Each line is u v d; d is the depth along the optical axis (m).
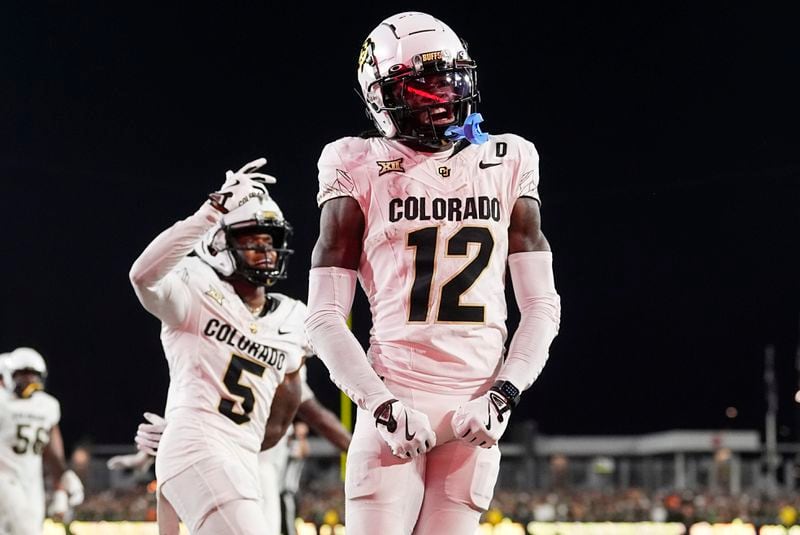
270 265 7.96
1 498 12.91
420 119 5.47
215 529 7.37
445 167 5.47
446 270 5.38
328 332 5.37
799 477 40.56
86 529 23.23
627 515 26.45
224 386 7.81
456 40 5.56
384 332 5.45
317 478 37.75
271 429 8.37
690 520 24.38
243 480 7.58
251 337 7.96
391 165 5.46
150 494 26.16
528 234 5.56
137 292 7.35
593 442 47.50
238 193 7.21
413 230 5.40
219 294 7.90
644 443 44.31
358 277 5.66
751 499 27.92
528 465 42.25
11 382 13.23
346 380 5.27
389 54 5.47
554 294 5.56
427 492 5.51
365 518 5.37
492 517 25.06
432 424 5.33
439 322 5.36
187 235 7.17
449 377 5.37
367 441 5.42
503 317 5.53
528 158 5.59
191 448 7.59
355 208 5.48
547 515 25.84
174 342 7.89
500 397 5.20
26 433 13.08
